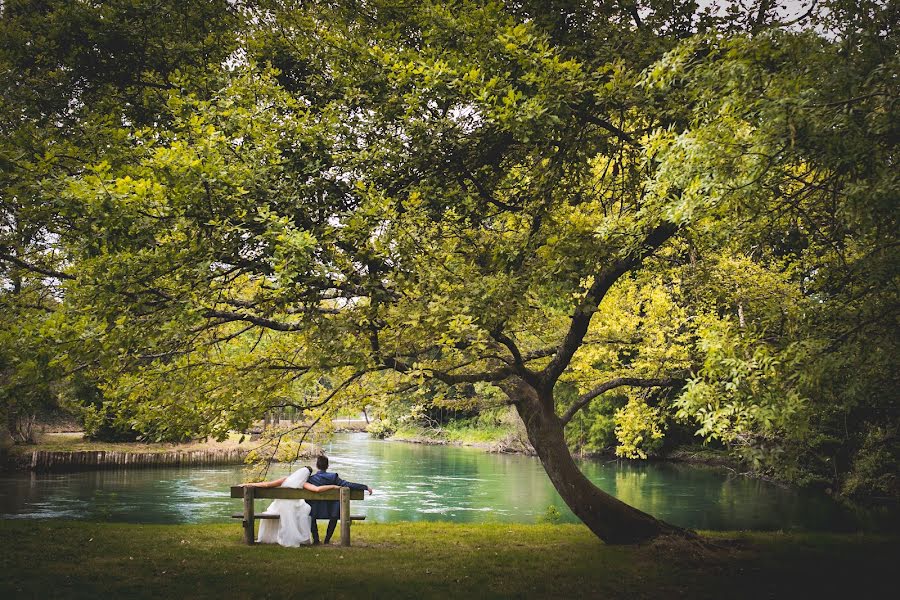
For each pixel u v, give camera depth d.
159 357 9.90
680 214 6.59
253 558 9.17
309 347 9.61
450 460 41.53
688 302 13.26
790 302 10.27
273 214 7.17
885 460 21.42
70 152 8.80
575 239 8.95
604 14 9.39
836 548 10.88
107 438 41.22
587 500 11.09
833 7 7.16
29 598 6.90
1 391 7.59
